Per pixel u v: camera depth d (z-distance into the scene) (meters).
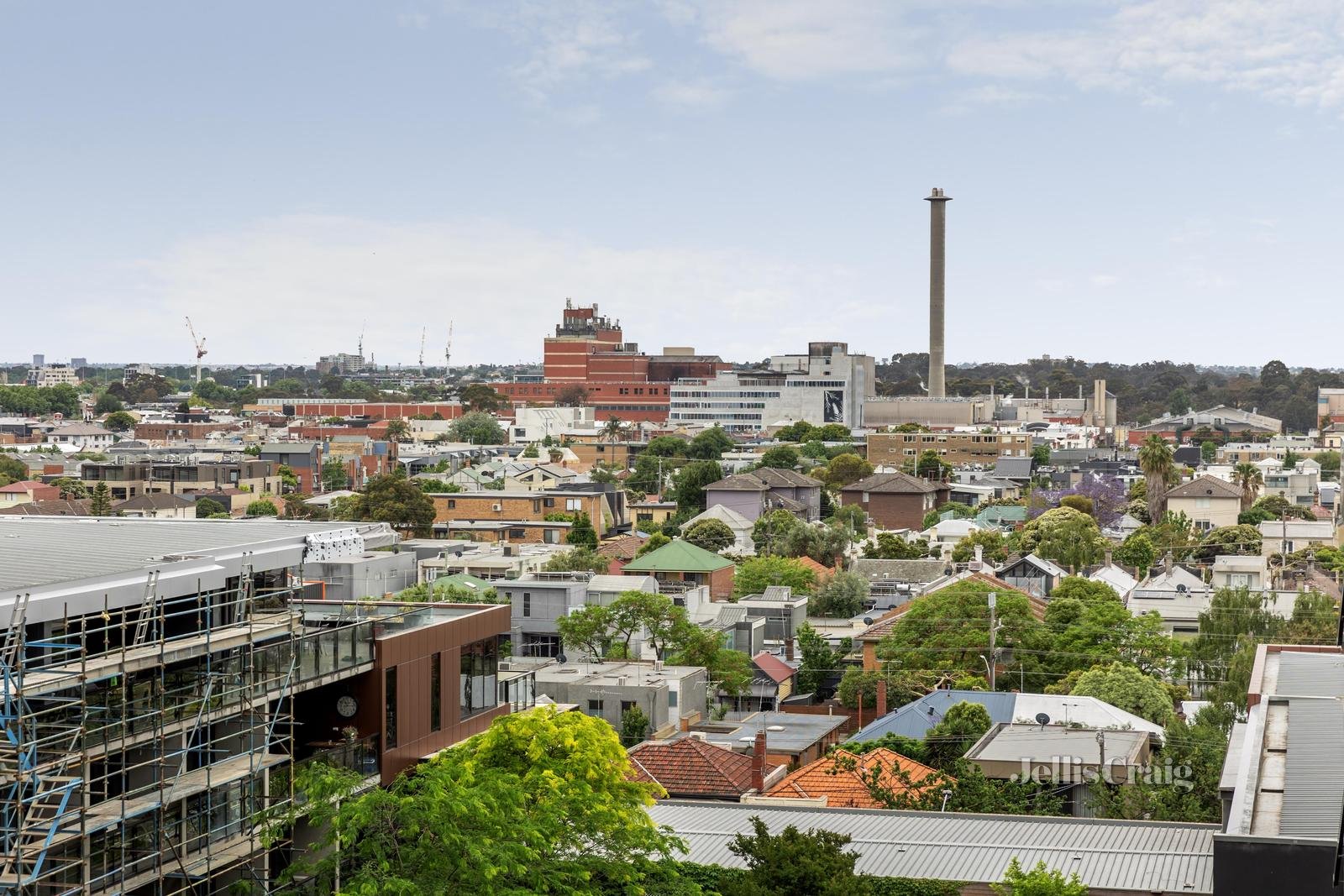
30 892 37.50
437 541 179.88
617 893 51.28
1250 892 33.50
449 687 56.31
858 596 152.50
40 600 39.22
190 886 41.91
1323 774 40.50
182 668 45.31
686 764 74.12
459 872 43.06
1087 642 112.56
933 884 55.38
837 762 74.12
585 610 112.62
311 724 51.84
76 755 38.47
